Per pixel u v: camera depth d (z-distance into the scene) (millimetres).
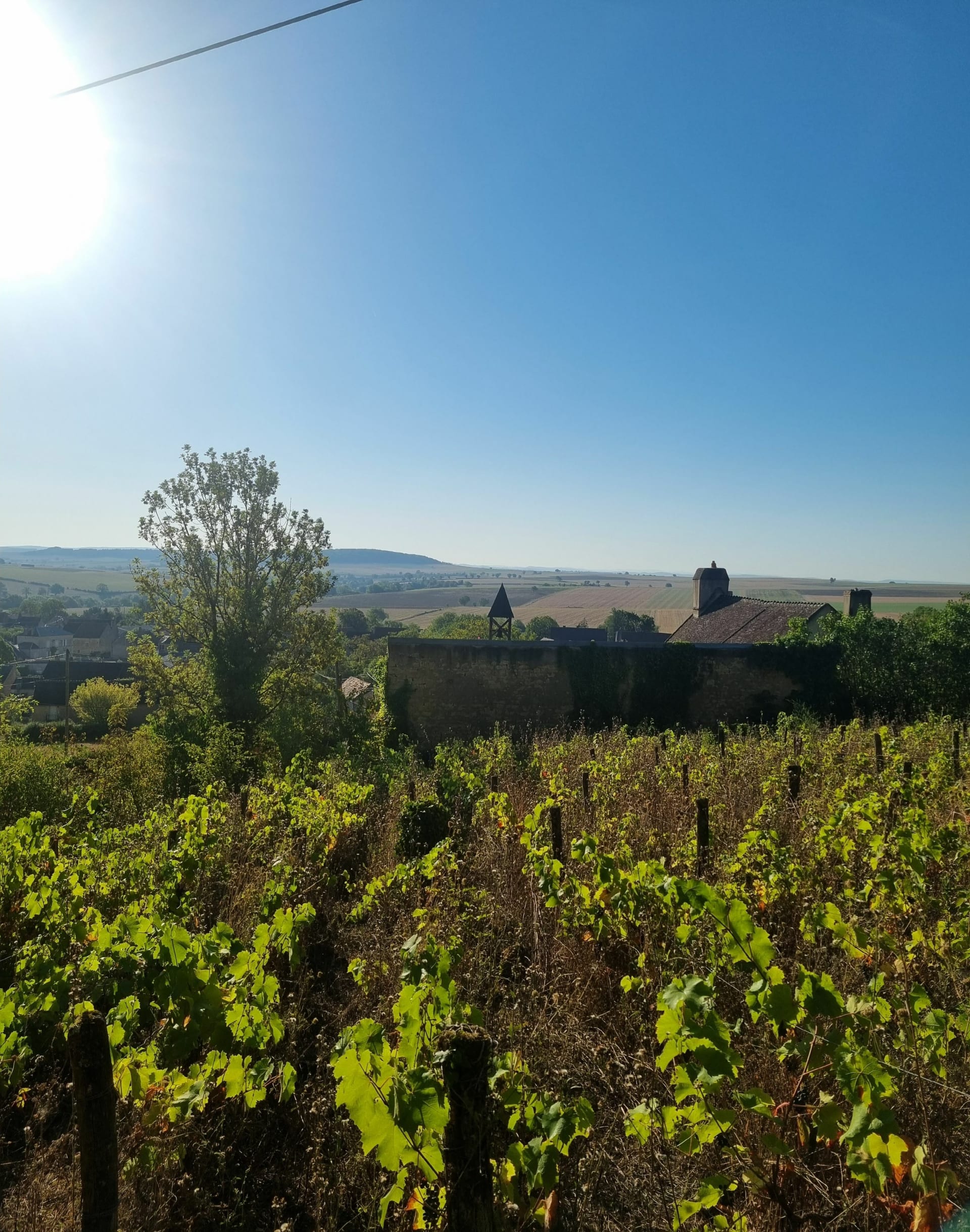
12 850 6336
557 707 21891
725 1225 2562
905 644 21250
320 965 5637
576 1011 4172
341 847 8016
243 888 6605
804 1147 2908
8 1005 3609
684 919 4227
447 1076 2434
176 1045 3645
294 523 24750
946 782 8164
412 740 21844
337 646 25484
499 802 7758
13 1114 3789
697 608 41938
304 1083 3992
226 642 23734
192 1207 3215
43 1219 3025
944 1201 2361
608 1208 3008
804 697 21703
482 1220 2379
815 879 5129
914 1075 2834
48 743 26500
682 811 7926
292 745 20953
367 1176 3316
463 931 4969
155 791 16281
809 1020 2859
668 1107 2838
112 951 4344
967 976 3889
